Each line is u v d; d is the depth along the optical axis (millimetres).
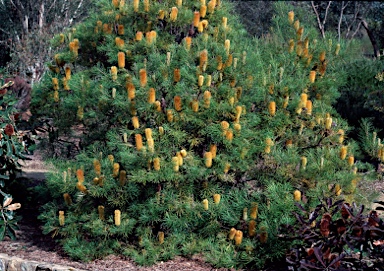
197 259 5289
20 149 6199
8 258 5258
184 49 5168
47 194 6117
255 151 5117
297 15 6555
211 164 5070
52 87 5961
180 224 5051
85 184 5230
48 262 5215
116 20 5750
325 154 5238
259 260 4883
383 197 6297
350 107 9727
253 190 5348
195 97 5090
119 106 5211
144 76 4988
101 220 5270
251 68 5324
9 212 5754
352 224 4211
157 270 5012
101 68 5578
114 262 5215
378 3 21781
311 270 4102
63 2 19234
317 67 5871
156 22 5680
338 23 21156
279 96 5406
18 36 18984
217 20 5727
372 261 4199
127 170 5203
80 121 5801
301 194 5180
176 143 5066
